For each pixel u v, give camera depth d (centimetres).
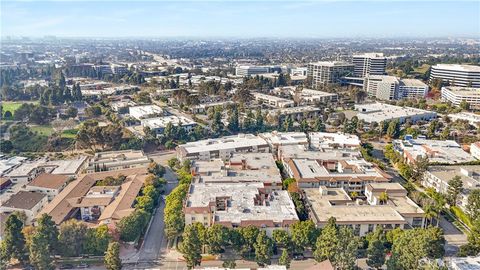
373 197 19675
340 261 14112
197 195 19038
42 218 15188
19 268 15238
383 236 16162
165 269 15350
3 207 19050
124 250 16538
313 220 17575
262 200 18500
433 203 18538
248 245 15800
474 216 17838
